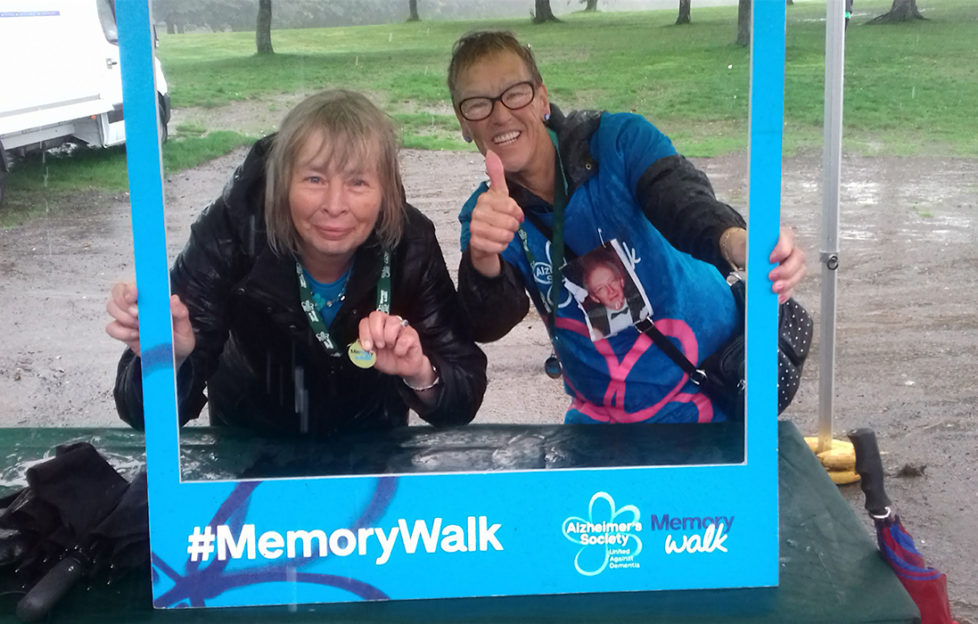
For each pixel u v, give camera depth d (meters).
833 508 1.60
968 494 3.20
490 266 1.72
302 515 1.28
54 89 4.82
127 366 1.62
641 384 1.91
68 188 5.55
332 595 1.30
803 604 1.31
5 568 1.43
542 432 1.74
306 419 1.76
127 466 1.84
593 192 1.84
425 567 1.31
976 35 9.12
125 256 5.82
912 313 5.06
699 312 1.79
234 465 1.57
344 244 1.56
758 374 1.29
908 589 1.46
